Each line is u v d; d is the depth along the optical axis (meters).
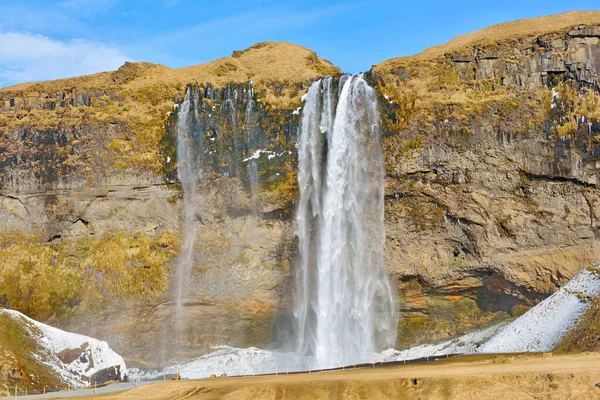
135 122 124.94
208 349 118.62
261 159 120.12
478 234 112.38
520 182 111.81
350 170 117.00
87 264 120.81
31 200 125.00
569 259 110.00
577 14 125.19
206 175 121.00
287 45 138.62
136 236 122.38
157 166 122.94
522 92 113.25
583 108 111.06
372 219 116.00
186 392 77.38
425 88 115.69
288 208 119.12
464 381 69.31
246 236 119.94
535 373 69.44
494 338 103.50
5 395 86.62
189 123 123.12
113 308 118.44
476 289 114.38
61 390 92.25
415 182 114.19
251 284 119.06
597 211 109.62
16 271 121.00
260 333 119.75
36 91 130.38
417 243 114.75
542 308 101.94
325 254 117.38
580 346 87.62
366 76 118.38
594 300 94.75
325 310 116.69
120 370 106.12
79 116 126.00
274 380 77.50
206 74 128.88
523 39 115.31
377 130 116.00
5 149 126.25
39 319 117.50
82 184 123.56
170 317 119.88
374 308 115.88
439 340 112.50
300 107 121.00
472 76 115.88
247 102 122.12
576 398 65.44
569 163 110.31
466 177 112.56
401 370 81.81
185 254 120.81
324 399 70.50
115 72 134.00
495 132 112.38
